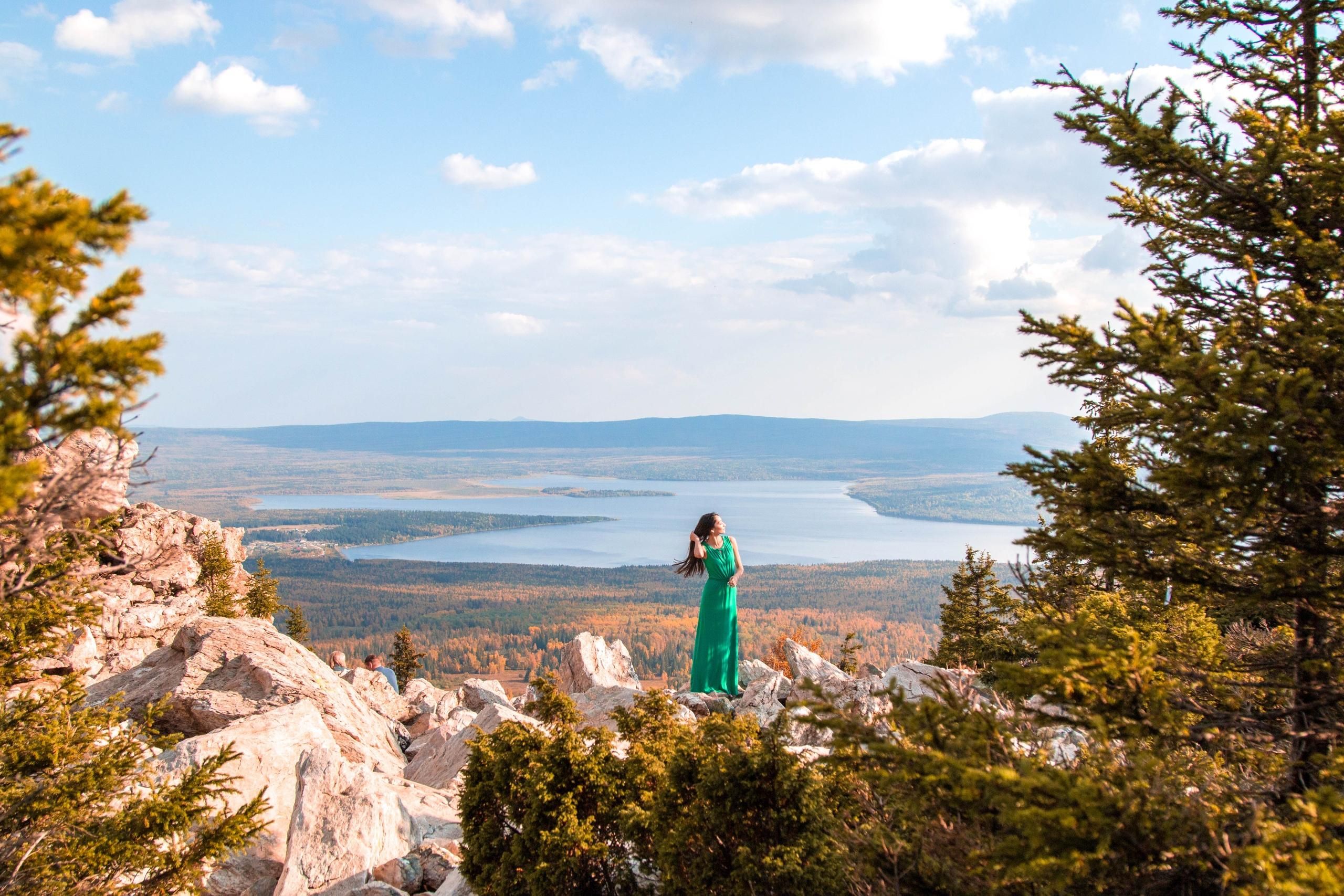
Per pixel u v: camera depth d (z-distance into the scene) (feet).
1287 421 14.48
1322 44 20.31
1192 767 16.57
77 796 23.67
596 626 616.39
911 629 551.59
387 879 29.84
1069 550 17.90
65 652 56.18
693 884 20.10
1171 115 19.40
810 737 40.70
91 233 10.23
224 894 30.66
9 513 13.84
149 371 11.39
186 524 105.91
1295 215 18.89
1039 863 12.46
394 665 177.88
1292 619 18.88
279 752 37.78
